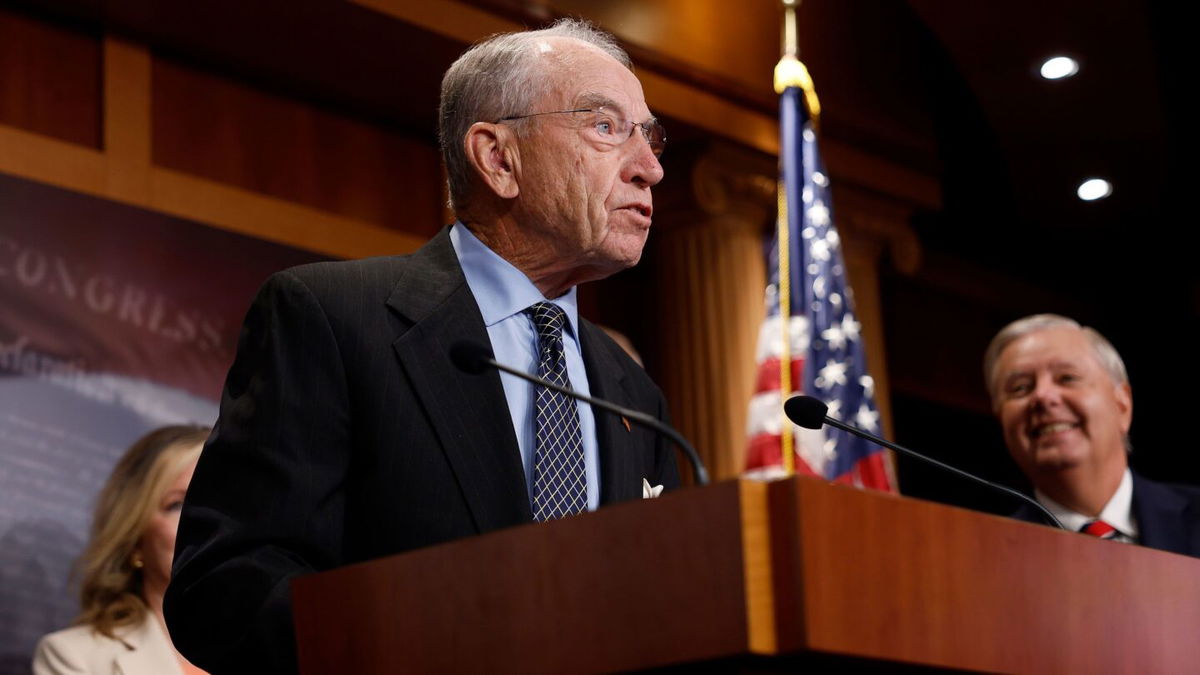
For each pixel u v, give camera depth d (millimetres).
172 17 7449
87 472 6574
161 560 4941
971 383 12383
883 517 1917
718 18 9336
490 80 3193
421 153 8664
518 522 2645
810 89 9148
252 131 7902
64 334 6688
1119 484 5602
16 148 6836
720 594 1816
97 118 7297
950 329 12375
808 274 8672
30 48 7164
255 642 2309
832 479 8305
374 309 2799
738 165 9523
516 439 2727
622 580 1893
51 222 6809
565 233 3090
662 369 9484
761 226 9672
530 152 3115
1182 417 13656
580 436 2891
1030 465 5668
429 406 2691
